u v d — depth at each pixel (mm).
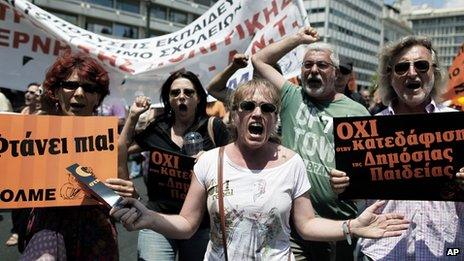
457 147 2381
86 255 2408
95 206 2451
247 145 2242
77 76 2537
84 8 48719
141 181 9758
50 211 2406
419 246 2514
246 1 4781
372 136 2475
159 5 57312
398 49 2686
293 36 3469
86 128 2465
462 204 2492
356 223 2238
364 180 2484
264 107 2238
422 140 2424
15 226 3020
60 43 4496
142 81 4766
